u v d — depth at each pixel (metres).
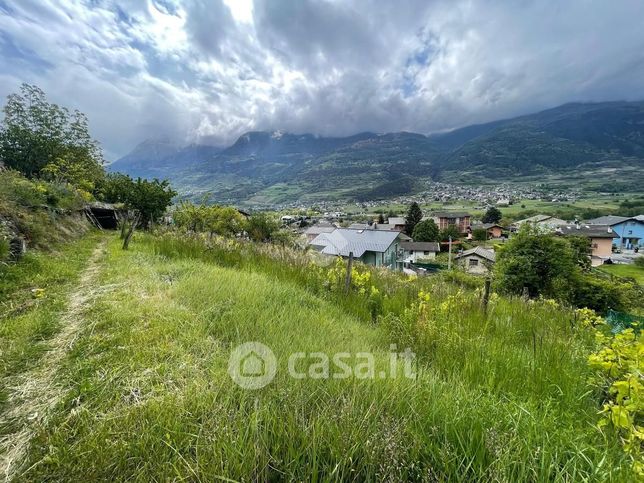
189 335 3.37
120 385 2.48
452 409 1.96
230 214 21.23
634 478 1.41
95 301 4.61
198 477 1.56
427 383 2.38
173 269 6.85
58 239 9.66
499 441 1.67
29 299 4.61
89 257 8.73
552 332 4.11
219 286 5.21
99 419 2.08
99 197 24.09
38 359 2.99
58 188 14.20
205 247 9.24
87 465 1.71
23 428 2.08
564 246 15.24
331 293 5.94
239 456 1.65
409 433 1.78
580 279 14.62
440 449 1.67
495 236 71.81
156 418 1.98
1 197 8.27
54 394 2.42
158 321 3.78
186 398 2.20
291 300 4.90
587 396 2.46
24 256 6.39
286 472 1.58
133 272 6.50
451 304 4.80
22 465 1.77
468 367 2.84
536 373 2.71
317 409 2.01
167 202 22.31
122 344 3.20
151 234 14.08
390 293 6.06
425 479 1.53
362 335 3.83
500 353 3.09
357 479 1.59
